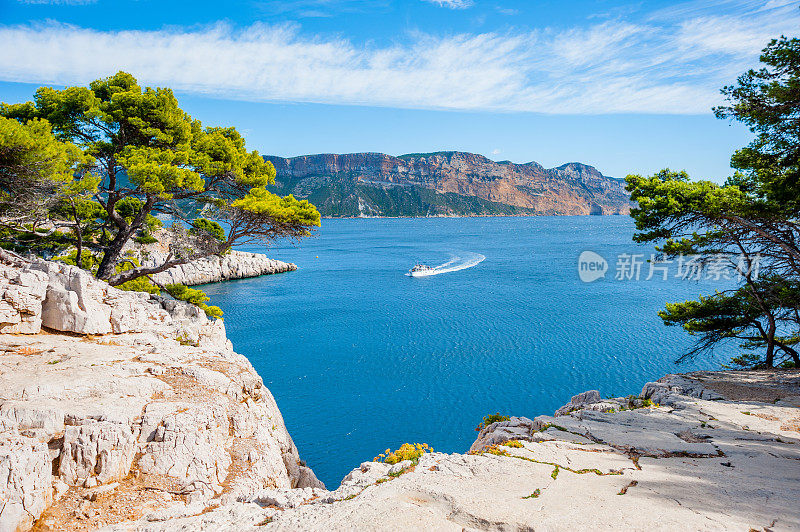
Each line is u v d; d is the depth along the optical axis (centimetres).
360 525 536
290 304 8112
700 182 1892
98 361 1327
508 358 5097
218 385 1323
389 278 11081
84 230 2988
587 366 4775
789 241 1775
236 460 1124
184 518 686
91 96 2544
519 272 11675
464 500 599
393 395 4212
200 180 2681
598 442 945
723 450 884
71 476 897
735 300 2233
